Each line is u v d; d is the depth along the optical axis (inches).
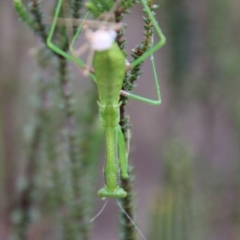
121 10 17.5
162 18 21.8
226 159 23.0
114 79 17.7
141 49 17.9
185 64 21.9
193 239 19.6
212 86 22.2
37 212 21.1
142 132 28.1
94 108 20.1
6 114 22.0
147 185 27.9
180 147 19.7
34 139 20.5
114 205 28.1
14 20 21.6
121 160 18.3
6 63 21.8
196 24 22.0
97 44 17.4
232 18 22.3
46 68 20.2
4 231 22.0
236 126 22.5
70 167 19.4
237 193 22.4
